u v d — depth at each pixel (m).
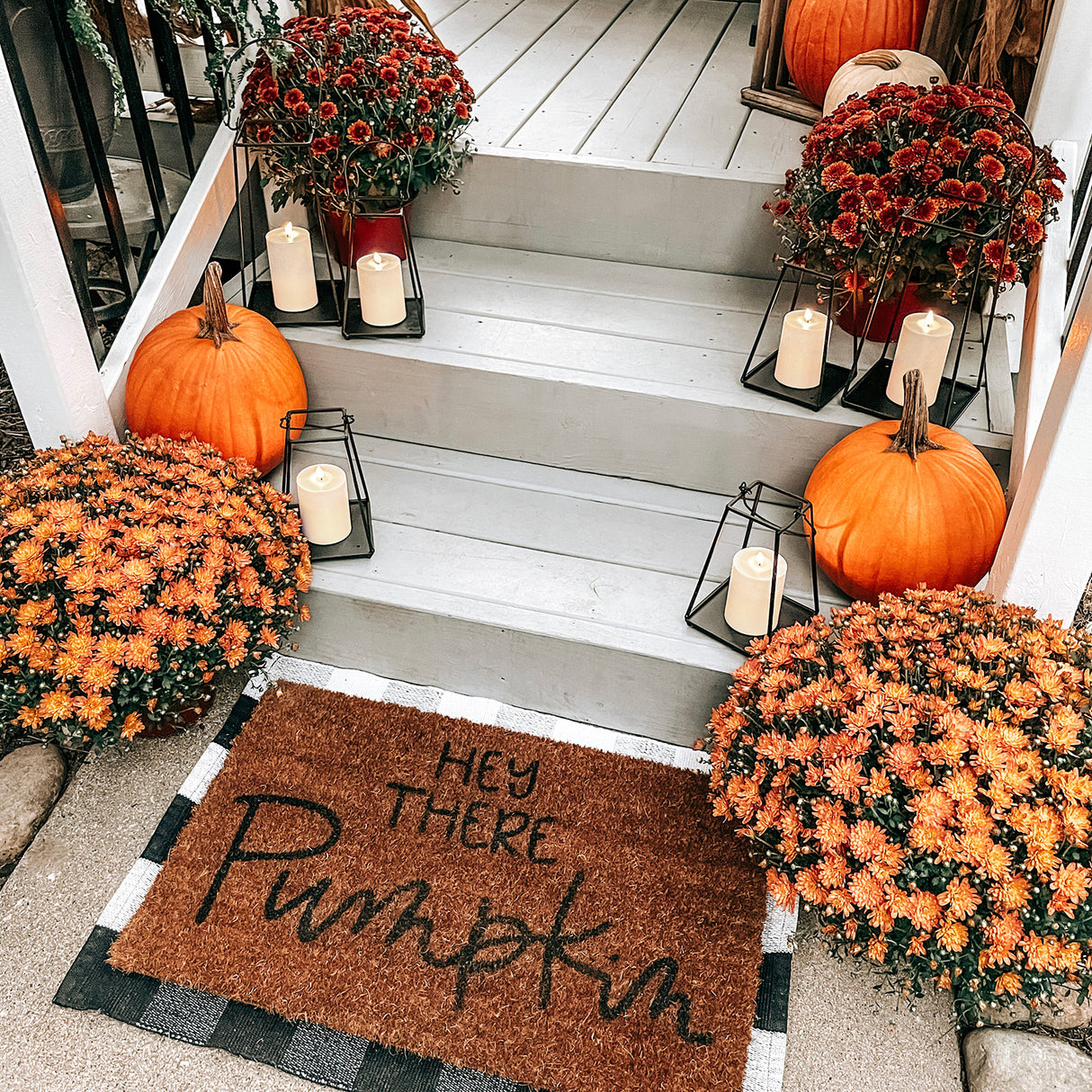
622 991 1.43
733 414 1.92
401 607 1.79
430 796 1.69
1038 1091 1.34
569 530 1.96
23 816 1.66
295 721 1.80
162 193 2.20
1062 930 1.26
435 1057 1.36
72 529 1.57
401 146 1.99
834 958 1.52
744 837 1.63
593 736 1.82
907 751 1.32
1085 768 1.32
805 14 2.30
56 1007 1.44
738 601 1.70
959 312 2.16
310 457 2.12
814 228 1.83
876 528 1.66
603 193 2.24
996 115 1.78
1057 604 1.61
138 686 1.55
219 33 2.02
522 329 2.12
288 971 1.45
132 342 2.03
